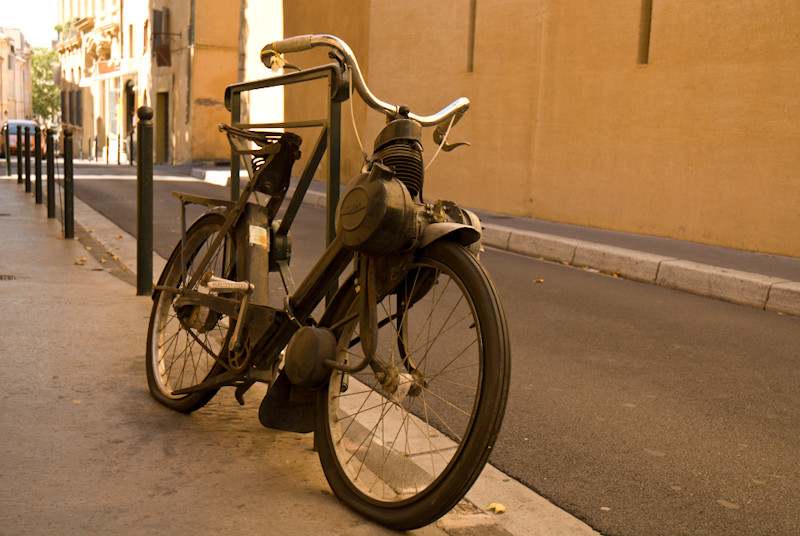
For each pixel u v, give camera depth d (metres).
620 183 10.54
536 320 5.77
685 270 7.50
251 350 2.91
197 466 2.77
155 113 33.50
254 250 3.05
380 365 2.47
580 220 11.17
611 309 6.30
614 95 10.56
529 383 4.24
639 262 7.98
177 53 29.94
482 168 12.96
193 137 28.50
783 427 3.72
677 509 2.81
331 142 2.86
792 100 8.48
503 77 12.42
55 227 9.45
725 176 9.21
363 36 16.53
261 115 22.27
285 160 3.10
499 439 3.41
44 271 6.52
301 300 2.80
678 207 9.77
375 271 2.46
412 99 14.52
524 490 2.91
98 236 9.20
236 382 3.07
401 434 3.28
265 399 2.74
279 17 20.73
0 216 10.14
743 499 2.91
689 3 9.50
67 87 56.75
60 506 2.43
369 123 15.80
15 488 2.54
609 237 9.70
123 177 19.11
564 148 11.38
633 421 3.71
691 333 5.60
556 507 2.78
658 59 9.92
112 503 2.47
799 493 2.98
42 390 3.51
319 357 2.56
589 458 3.24
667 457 3.29
